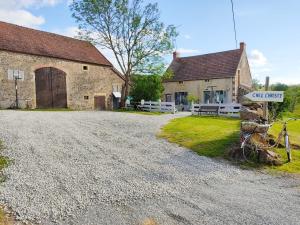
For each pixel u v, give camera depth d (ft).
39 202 17.78
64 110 76.54
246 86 111.45
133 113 74.64
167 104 85.20
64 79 83.30
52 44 85.40
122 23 98.53
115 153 29.81
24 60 73.46
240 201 19.04
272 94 31.04
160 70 99.76
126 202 18.44
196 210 17.53
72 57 85.20
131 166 25.84
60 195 18.92
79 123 47.57
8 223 15.29
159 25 98.22
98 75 93.76
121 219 16.26
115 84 100.01
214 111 69.26
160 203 18.44
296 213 17.39
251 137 29.71
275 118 55.31
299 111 90.94
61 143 32.40
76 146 31.60
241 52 110.83
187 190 20.86
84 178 22.15
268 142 31.83
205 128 44.45
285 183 23.00
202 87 112.47
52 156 27.22
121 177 22.86
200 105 72.38
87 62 89.20
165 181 22.49
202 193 20.36
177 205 18.20
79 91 87.71
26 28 83.71
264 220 16.42
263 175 25.00
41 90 77.66
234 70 105.09
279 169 26.68
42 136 34.91
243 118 36.37
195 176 24.02
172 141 36.35
